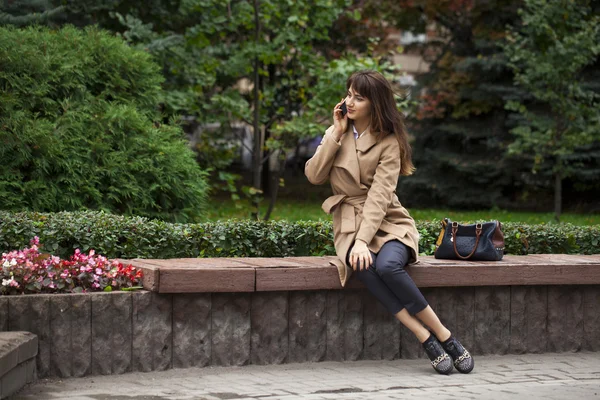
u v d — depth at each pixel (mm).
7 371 4434
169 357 5449
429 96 20969
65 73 8398
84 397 4648
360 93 5684
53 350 5125
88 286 5473
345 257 5668
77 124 8102
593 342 6547
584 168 19438
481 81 20672
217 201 19125
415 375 5484
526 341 6352
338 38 21156
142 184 8234
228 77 13438
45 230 6227
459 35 21891
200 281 5426
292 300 5770
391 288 5523
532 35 15570
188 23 14094
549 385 5238
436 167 20797
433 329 5602
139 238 6434
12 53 8211
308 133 12141
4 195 7523
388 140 5758
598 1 17672
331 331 5879
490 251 6199
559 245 7344
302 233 6781
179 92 12125
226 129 12797
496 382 5312
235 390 4918
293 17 11820
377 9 21188
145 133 8469
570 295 6469
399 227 5750
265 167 23938
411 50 23000
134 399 4629
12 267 5285
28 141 7785
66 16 11820
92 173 7992
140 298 5352
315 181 5891
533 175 20094
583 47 15156
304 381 5219
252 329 5676
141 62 9094
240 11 12188
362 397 4766
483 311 6227
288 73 12781
